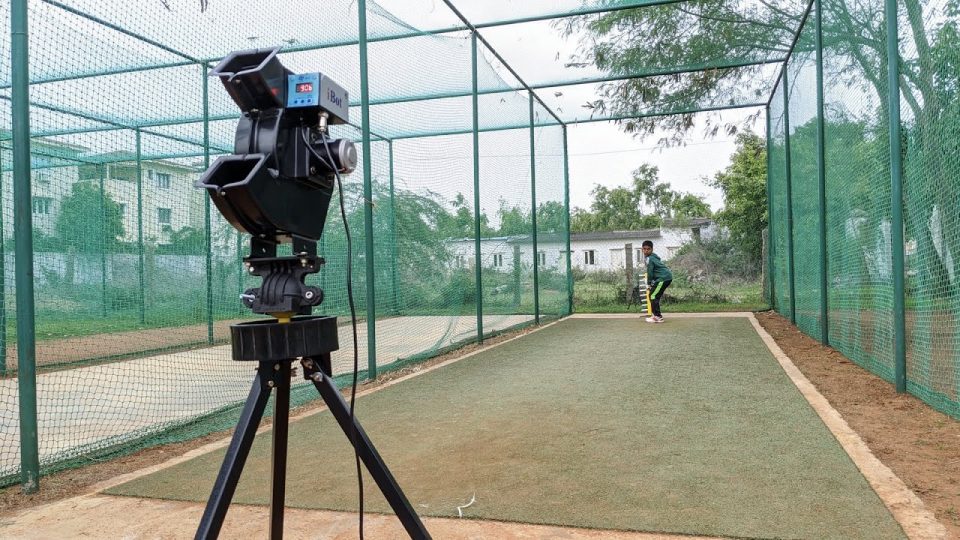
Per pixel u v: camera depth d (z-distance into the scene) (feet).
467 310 27.04
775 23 26.76
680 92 34.88
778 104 30.78
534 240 32.55
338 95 5.07
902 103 13.44
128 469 10.18
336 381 17.22
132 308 28.37
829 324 20.75
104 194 29.68
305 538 6.87
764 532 6.57
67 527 7.55
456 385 15.88
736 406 12.46
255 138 4.65
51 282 28.45
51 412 15.02
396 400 14.24
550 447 10.04
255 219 4.50
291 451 10.34
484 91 27.81
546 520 7.08
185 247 26.30
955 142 11.14
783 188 30.19
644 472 8.65
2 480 9.59
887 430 10.62
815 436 10.18
